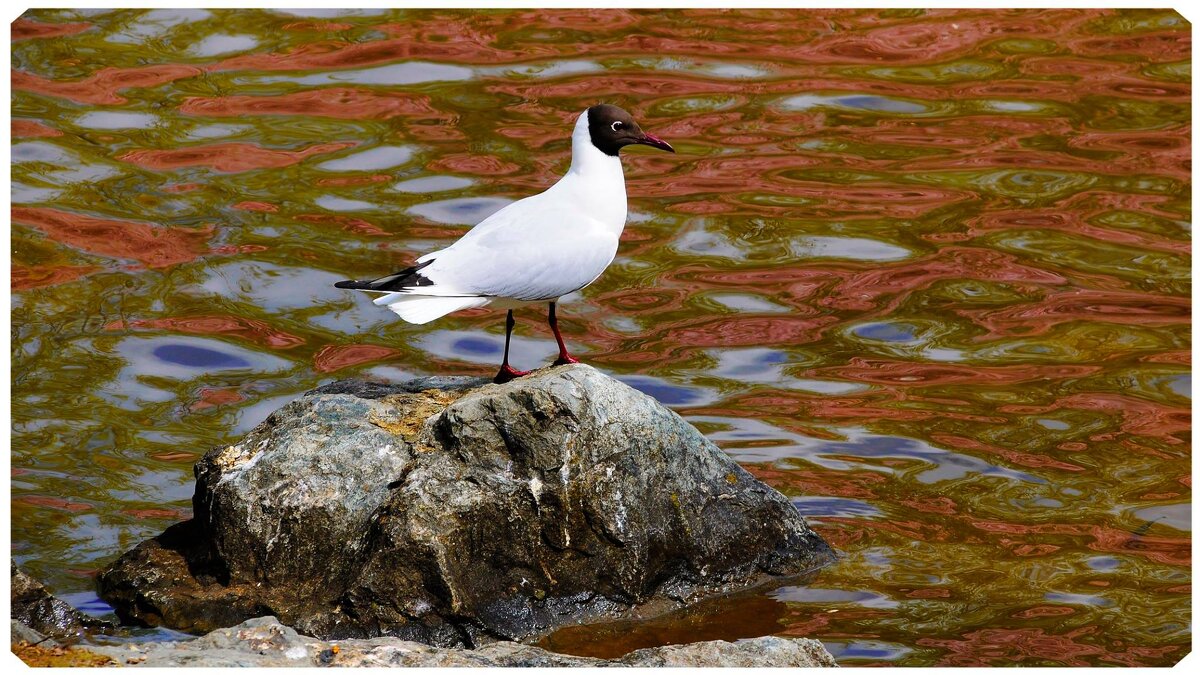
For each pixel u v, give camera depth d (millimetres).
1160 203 18266
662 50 22703
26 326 14789
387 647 8484
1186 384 14164
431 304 10469
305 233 17031
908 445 12922
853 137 20047
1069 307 15828
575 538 9672
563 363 11141
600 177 11406
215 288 15766
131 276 15945
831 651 9570
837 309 15781
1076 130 20281
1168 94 21281
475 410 9750
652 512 9977
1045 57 22750
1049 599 10398
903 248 17141
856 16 24312
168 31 22688
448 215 17547
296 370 14273
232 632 8641
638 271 16578
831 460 12594
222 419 13242
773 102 21031
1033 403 13789
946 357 14750
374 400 10422
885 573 10648
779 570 10508
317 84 21094
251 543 9648
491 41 22891
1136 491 12148
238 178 18328
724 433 13078
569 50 22625
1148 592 10555
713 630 9805
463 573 9445
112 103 20156
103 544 10852
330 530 9617
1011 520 11617
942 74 22125
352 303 15656
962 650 9656
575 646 9445
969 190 18625
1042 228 17641
